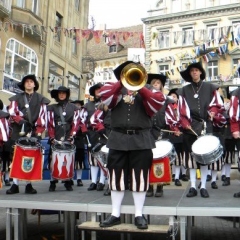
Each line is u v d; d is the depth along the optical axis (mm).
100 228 3975
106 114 5711
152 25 33719
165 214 4070
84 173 8672
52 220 7152
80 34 13875
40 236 5910
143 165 4012
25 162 5309
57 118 6285
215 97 5125
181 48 30203
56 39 20562
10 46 16250
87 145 6461
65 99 6426
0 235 5734
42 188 6309
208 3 32250
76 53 23516
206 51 19047
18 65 16953
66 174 5820
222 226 6785
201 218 7574
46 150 7801
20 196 5129
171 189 6066
